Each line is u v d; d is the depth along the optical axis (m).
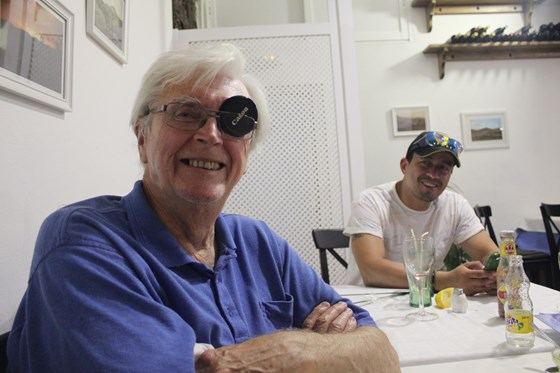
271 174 2.40
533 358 0.70
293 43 2.47
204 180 0.77
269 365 0.55
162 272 0.67
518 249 3.07
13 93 0.86
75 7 1.15
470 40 3.63
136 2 1.79
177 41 2.43
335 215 2.41
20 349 0.60
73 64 1.10
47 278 0.56
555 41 3.72
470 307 1.03
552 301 1.05
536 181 3.88
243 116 0.78
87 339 0.49
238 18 3.34
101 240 0.62
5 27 0.81
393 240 1.63
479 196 3.83
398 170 3.79
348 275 1.77
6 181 0.84
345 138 2.45
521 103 3.89
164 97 0.76
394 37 3.82
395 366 0.67
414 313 1.00
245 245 0.91
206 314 0.68
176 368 0.49
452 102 3.85
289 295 0.92
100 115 1.33
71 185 1.12
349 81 2.47
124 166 1.54
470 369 0.67
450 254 2.25
